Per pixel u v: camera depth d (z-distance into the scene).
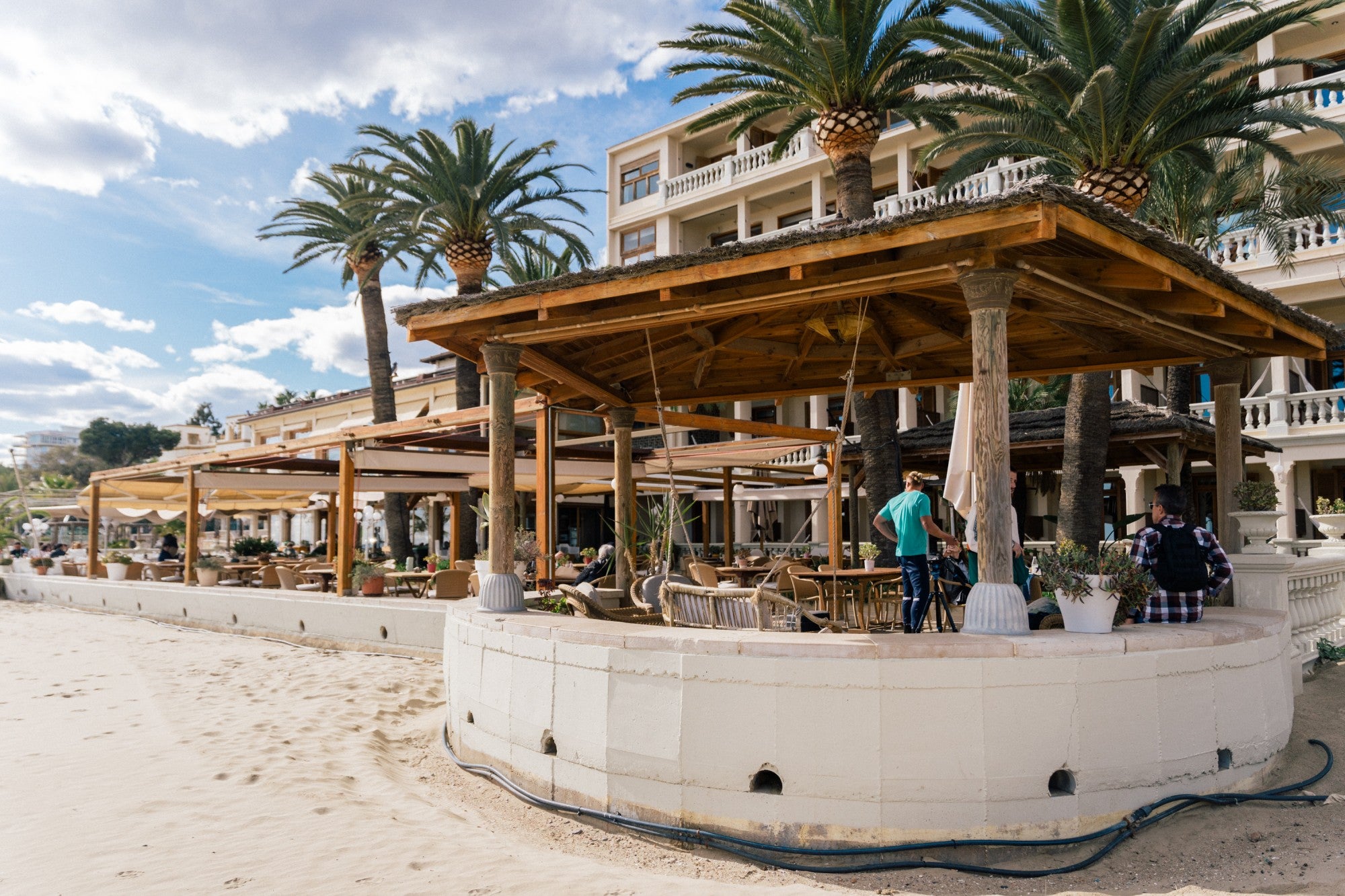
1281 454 19.50
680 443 27.42
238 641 15.97
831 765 5.07
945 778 4.99
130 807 5.93
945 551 8.91
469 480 16.62
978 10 14.10
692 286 6.48
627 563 10.77
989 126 15.07
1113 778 5.19
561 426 21.11
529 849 5.25
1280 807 5.59
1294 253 19.94
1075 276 6.07
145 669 12.62
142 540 54.62
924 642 5.13
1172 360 8.76
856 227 5.36
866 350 9.44
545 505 11.66
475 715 7.21
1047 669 5.10
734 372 10.45
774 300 6.23
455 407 31.95
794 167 28.42
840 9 14.60
